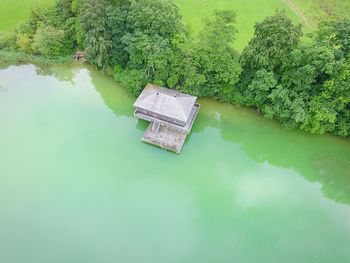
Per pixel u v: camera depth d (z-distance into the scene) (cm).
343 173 3828
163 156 3722
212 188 3528
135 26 4009
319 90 3922
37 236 3000
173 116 3684
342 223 3400
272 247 3147
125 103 4206
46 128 3819
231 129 4097
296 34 3744
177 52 3978
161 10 3944
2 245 2920
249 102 4156
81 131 3838
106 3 4081
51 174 3425
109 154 3662
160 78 4091
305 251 3153
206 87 4162
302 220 3378
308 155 3966
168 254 2997
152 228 3150
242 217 3328
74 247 2961
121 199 3319
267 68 3916
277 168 3809
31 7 4738
